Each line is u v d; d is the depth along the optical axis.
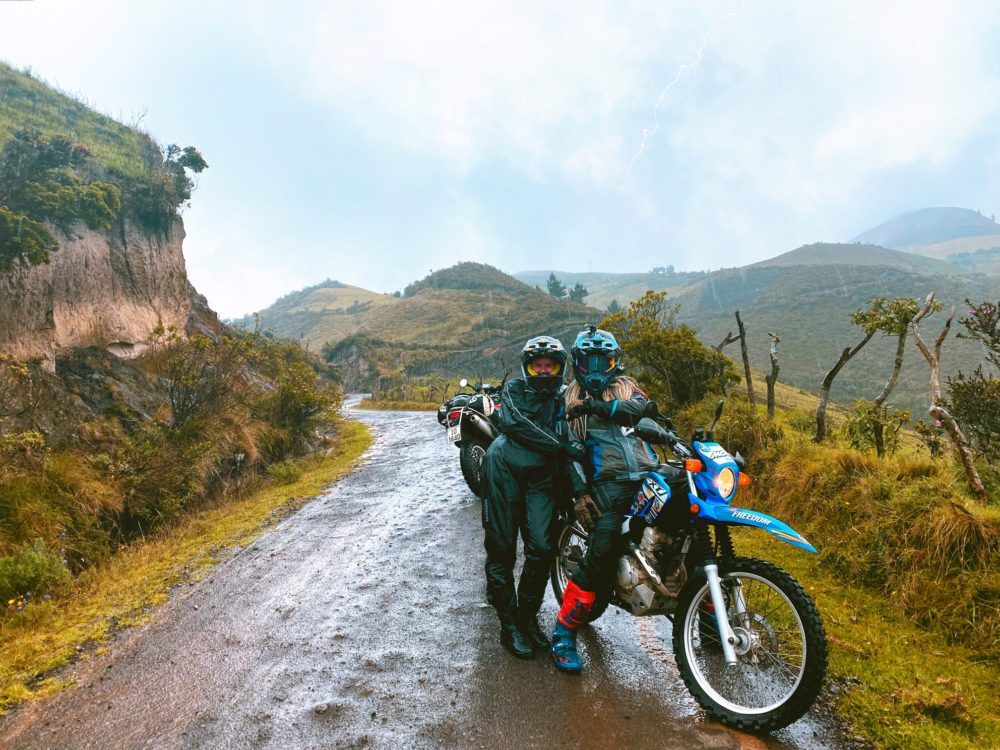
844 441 7.80
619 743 2.91
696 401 10.24
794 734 2.94
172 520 9.14
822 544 5.39
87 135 19.95
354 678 3.66
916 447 7.50
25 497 7.37
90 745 3.11
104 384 12.12
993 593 3.99
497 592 3.91
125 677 3.85
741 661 3.05
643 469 3.50
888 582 4.54
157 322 18.23
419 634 4.26
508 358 131.25
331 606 4.91
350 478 11.33
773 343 9.10
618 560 3.44
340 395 24.09
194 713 3.36
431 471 11.38
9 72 21.11
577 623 3.59
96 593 5.61
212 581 5.75
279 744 3.03
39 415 9.45
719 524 3.22
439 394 47.03
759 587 3.42
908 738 2.86
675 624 3.25
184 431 11.80
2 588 5.34
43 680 3.87
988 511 4.60
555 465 3.76
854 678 3.41
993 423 6.23
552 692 3.39
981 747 2.81
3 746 3.15
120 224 18.06
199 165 22.06
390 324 180.88
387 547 6.54
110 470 9.09
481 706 3.28
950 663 3.63
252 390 16.98
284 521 8.14
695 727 3.01
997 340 6.39
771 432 7.61
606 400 3.52
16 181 13.89
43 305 13.44
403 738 3.03
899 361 7.44
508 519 3.91
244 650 4.16
